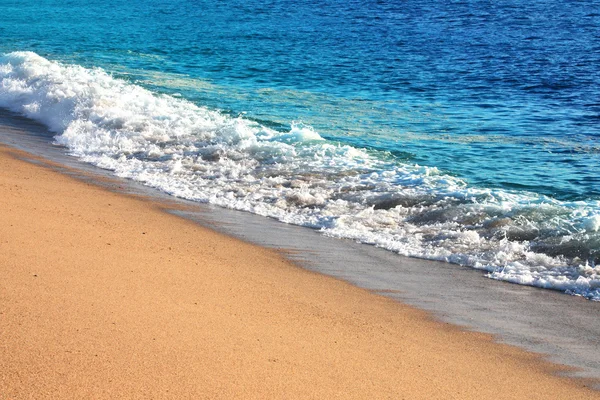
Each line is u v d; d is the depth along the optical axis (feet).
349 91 80.53
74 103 56.54
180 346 17.21
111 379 15.02
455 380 17.76
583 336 22.17
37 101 58.49
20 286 19.90
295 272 26.66
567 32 141.08
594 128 62.08
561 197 40.63
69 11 184.34
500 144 54.70
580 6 181.98
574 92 82.99
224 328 19.04
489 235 32.14
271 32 142.72
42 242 24.85
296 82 85.76
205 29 146.82
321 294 24.17
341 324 21.17
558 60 108.47
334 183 39.88
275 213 35.47
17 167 40.19
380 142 53.21
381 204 36.45
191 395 14.78
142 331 17.83
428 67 101.50
